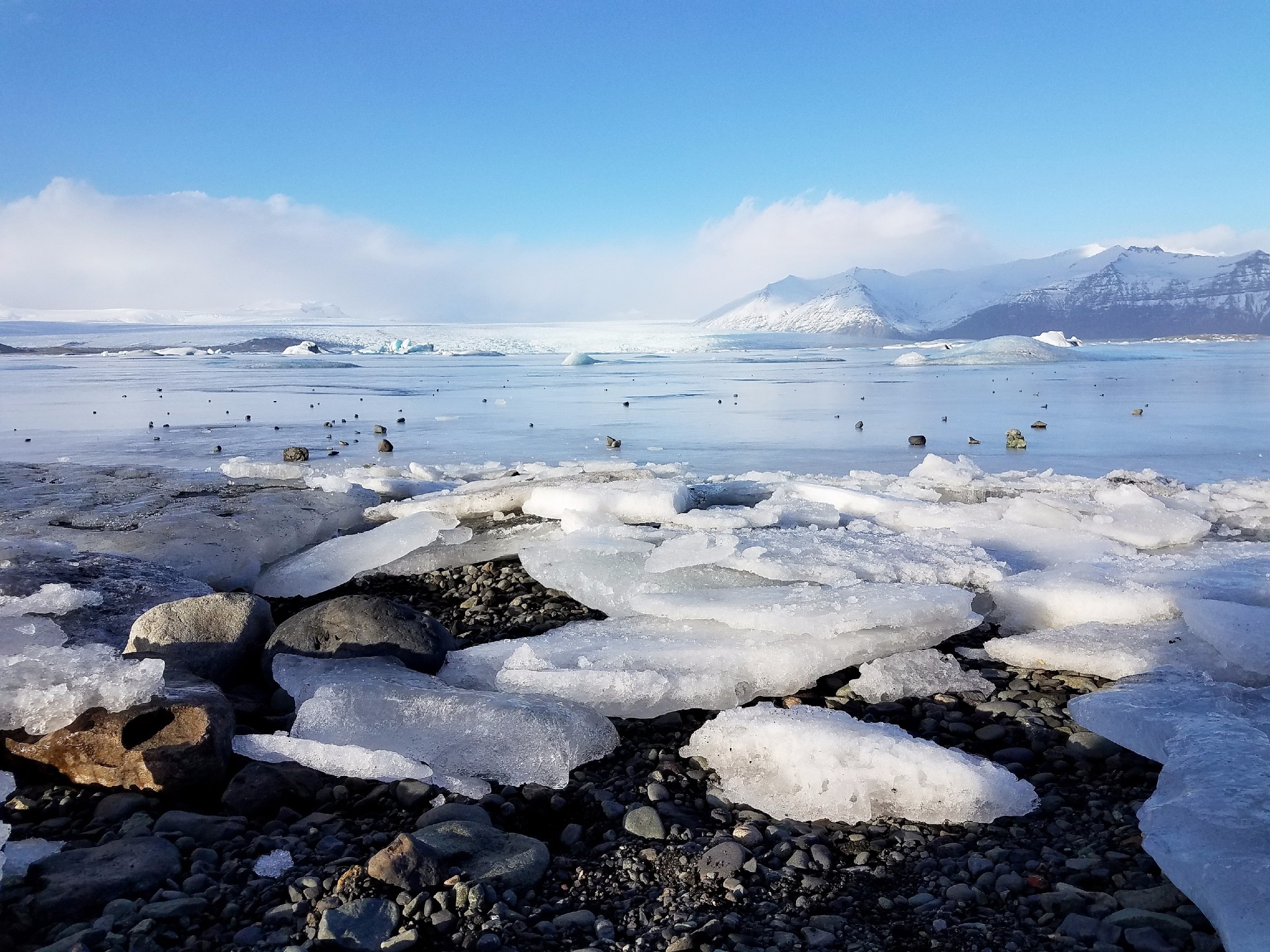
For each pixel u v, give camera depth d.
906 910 2.62
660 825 3.13
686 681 4.20
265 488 9.28
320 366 54.84
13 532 6.63
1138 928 2.43
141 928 2.43
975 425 17.30
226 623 4.49
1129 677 4.27
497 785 3.50
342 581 6.22
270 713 4.13
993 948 2.41
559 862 2.92
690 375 41.34
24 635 4.08
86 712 3.40
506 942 2.45
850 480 10.09
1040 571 5.75
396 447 14.48
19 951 2.36
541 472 10.79
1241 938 2.24
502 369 49.88
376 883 2.65
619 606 5.52
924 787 3.22
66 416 20.36
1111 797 3.30
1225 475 11.02
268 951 2.40
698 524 7.20
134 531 6.59
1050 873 2.79
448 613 5.82
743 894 2.69
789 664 4.36
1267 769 3.02
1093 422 17.56
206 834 3.00
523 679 4.25
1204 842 2.65
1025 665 4.67
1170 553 6.39
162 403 24.34
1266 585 5.18
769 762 3.50
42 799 3.25
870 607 4.73
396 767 3.49
